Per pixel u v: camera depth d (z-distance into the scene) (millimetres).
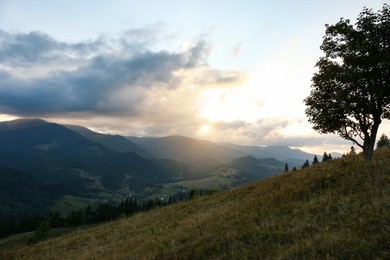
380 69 19031
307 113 22812
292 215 12547
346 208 11211
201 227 15102
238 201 21859
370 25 19812
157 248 13539
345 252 7941
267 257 8844
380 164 16031
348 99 19797
